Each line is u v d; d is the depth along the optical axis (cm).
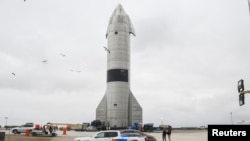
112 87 7994
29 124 5644
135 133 2678
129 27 8606
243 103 1477
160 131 7431
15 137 4538
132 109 8094
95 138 2622
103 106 8212
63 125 8062
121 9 8775
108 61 8206
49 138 4509
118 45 8144
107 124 7906
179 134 6091
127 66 8181
